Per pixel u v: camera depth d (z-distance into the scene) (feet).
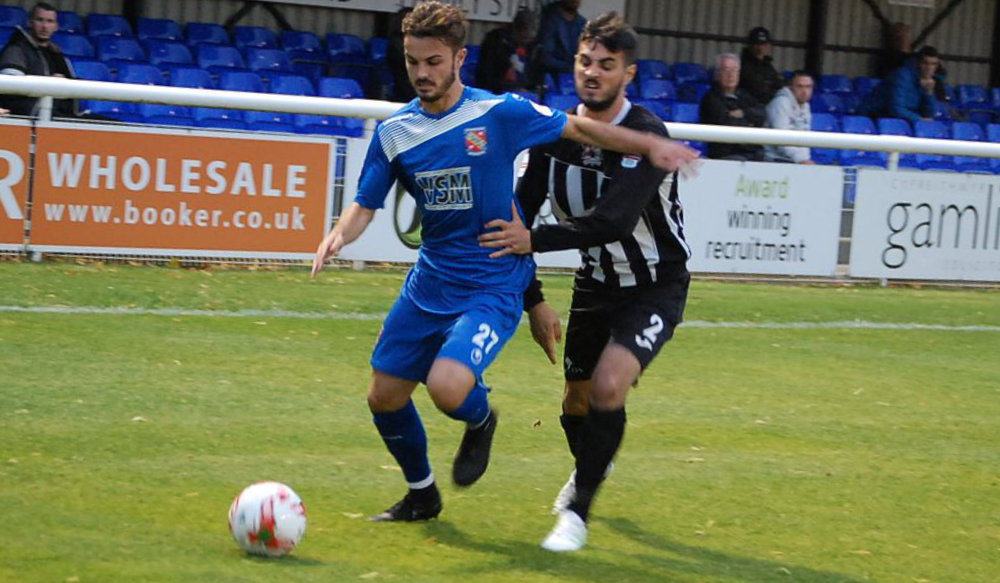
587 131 25.30
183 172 56.95
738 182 66.64
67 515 26.40
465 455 27.17
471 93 25.66
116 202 56.18
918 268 71.20
